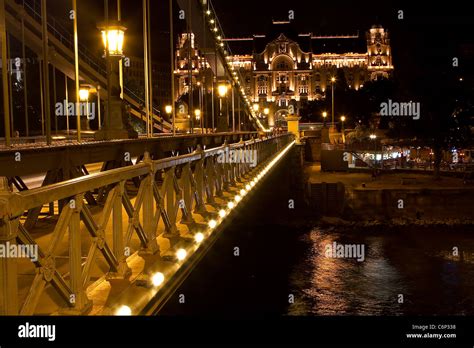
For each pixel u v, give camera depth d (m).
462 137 58.56
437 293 25.98
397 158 72.94
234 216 11.20
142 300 4.86
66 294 3.79
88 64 28.88
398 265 31.52
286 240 36.41
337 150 68.19
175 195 7.29
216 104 56.66
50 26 26.72
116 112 13.62
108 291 4.73
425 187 50.59
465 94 58.16
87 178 3.96
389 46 172.00
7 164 7.59
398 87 66.44
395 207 48.28
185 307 6.59
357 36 177.62
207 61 37.06
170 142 17.06
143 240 5.71
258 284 23.34
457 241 38.47
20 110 35.75
